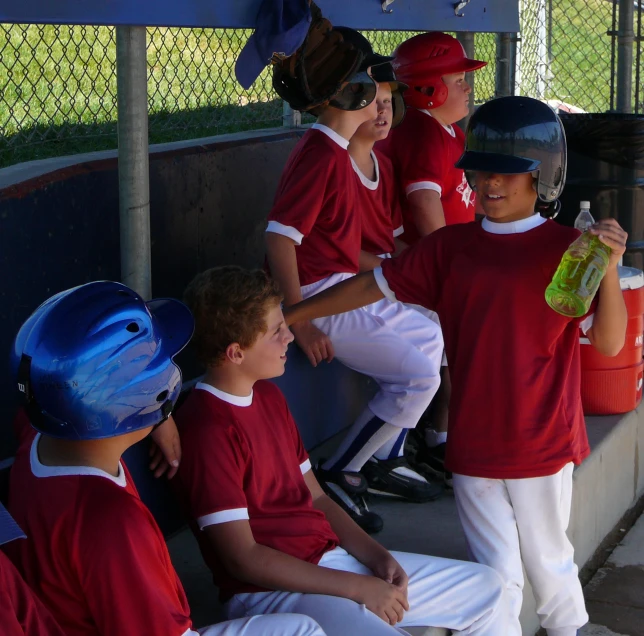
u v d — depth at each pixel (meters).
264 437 2.19
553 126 2.24
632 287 3.61
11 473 1.71
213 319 2.11
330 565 2.20
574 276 2.12
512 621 2.33
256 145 3.85
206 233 3.56
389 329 2.91
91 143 3.88
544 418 2.29
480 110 2.29
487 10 3.60
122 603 1.54
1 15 1.83
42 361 1.54
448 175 3.37
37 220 2.72
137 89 2.24
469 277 2.27
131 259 2.32
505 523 2.34
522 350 2.26
